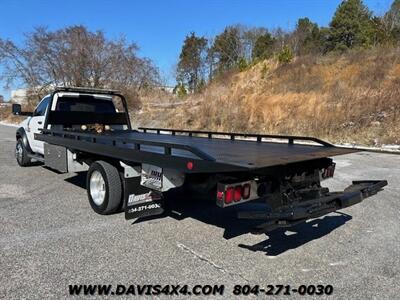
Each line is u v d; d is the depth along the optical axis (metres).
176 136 8.12
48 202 6.24
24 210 5.74
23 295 3.20
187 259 3.98
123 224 5.10
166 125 25.33
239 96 25.61
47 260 3.90
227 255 4.11
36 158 8.82
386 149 13.80
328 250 4.29
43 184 7.65
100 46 34.94
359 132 16.77
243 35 55.38
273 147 5.80
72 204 6.12
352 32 39.53
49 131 7.24
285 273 3.70
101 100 9.10
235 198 3.95
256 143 6.71
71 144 6.33
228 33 55.66
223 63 55.16
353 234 4.84
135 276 3.58
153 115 29.06
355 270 3.78
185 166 4.02
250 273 3.68
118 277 3.55
